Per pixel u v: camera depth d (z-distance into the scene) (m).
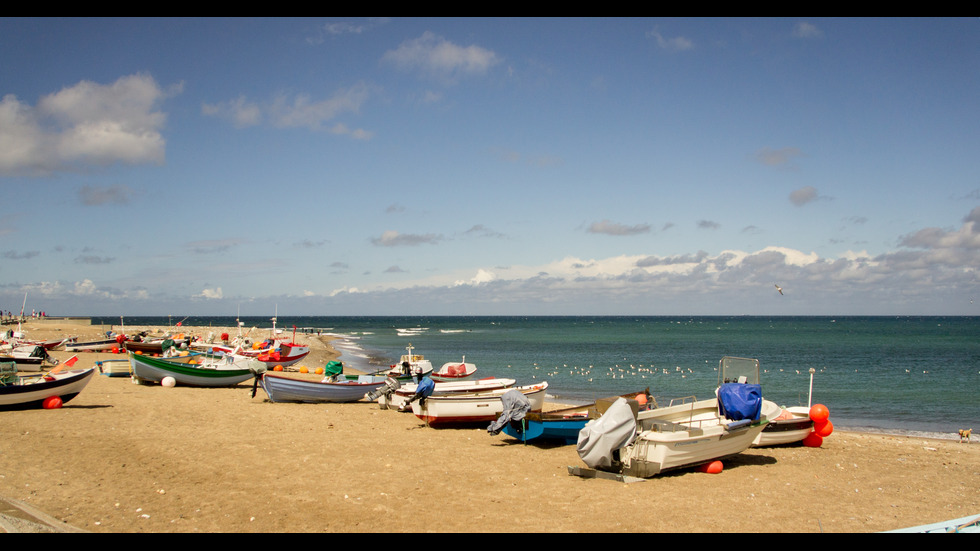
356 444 15.00
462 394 20.50
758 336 98.19
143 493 10.38
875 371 40.25
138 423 16.42
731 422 13.57
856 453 15.86
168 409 19.00
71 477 11.12
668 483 12.09
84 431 15.02
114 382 25.28
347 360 47.59
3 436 14.09
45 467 11.69
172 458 12.84
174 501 10.02
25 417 16.52
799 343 75.94
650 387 31.88
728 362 14.96
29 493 10.05
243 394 23.47
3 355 28.91
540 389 19.19
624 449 12.36
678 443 12.43
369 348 65.19
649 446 12.38
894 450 16.36
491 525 9.31
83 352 40.38
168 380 24.66
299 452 13.88
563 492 11.20
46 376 19.02
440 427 17.72
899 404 26.17
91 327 71.19
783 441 16.05
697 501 10.88
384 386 21.09
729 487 11.95
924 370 40.91
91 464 12.05
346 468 12.62
